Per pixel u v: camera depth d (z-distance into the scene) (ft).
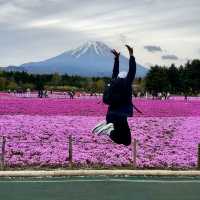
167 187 56.95
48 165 74.74
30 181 60.64
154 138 101.45
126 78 36.91
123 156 81.10
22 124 111.65
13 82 579.48
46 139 96.22
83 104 193.57
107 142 94.07
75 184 58.54
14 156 79.15
